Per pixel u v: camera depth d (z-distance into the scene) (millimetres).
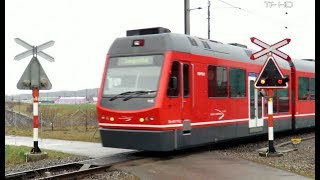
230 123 16734
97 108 14469
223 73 16500
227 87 16672
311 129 26797
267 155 14625
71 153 16125
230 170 11836
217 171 11688
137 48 14328
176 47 14188
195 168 12172
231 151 16266
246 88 17938
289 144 18328
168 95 13695
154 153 15516
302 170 12195
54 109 48812
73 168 12812
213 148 17266
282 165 12922
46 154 14727
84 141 21266
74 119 45031
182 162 13273
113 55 14773
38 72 14258
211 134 15664
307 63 24297
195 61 14969
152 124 13438
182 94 14289
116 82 14391
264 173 11383
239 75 17531
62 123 42531
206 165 12672
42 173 11719
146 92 13703
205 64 15469
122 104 13992
